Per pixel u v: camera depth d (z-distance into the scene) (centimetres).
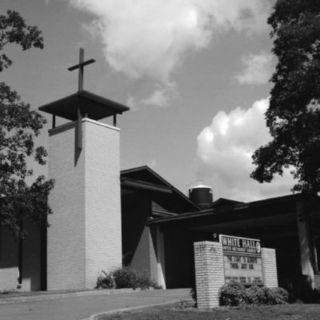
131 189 3005
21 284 2914
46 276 2777
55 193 2797
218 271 1557
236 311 1366
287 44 1936
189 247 3238
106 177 2798
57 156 2841
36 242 2905
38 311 1602
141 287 2669
